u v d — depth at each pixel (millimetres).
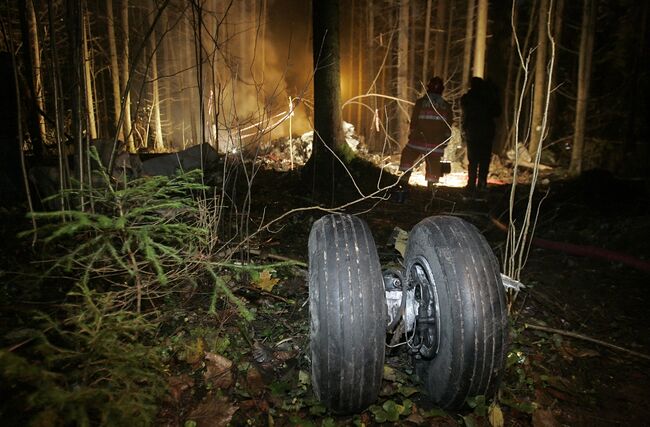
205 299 3781
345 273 2410
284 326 3541
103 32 17812
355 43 23359
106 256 3072
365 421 2641
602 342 3506
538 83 14484
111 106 20297
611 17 16328
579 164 12383
